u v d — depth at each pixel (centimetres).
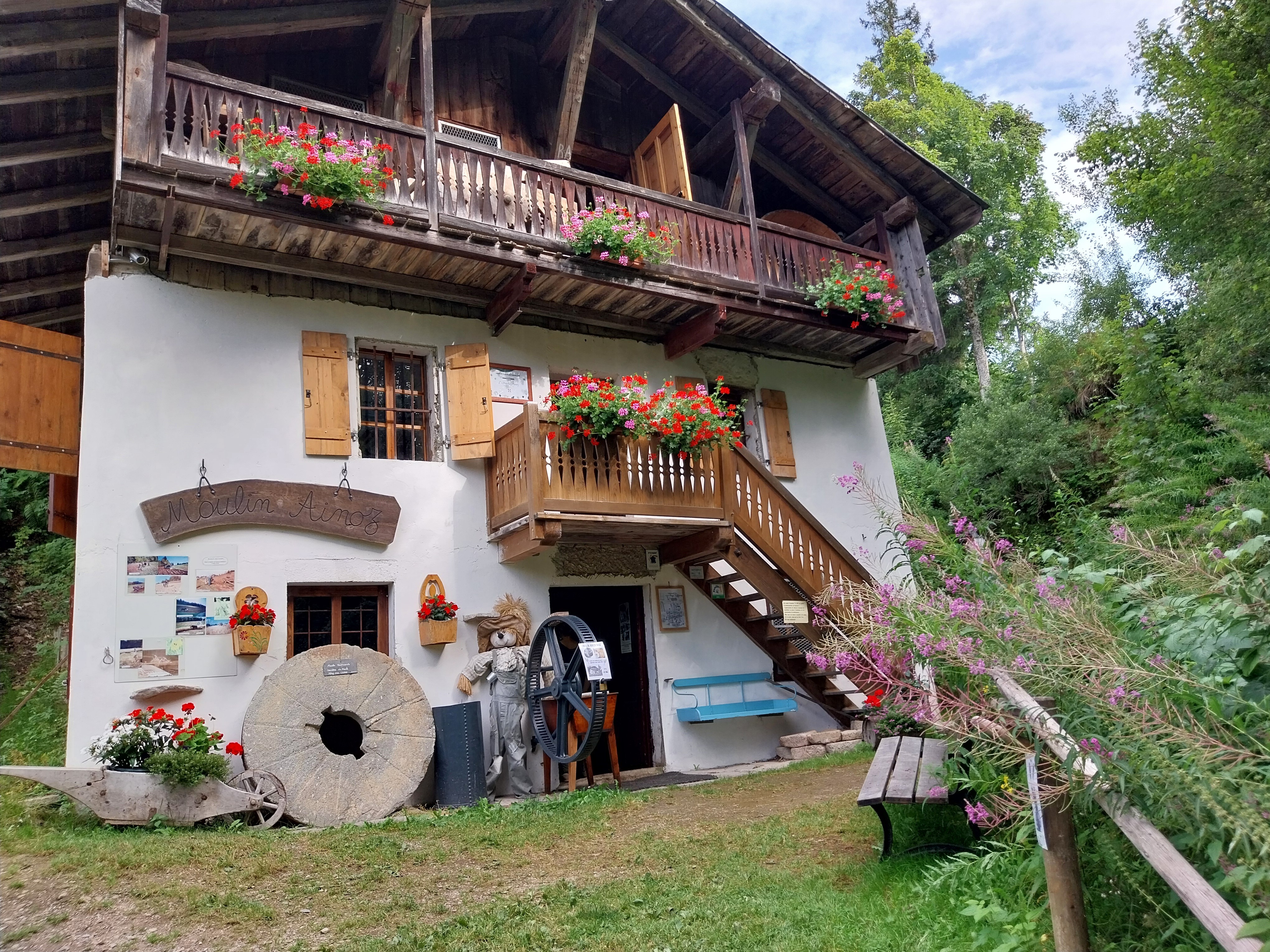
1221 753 260
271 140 780
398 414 977
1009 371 2550
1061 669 316
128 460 810
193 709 744
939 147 2584
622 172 1254
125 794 662
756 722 1109
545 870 557
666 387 1124
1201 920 234
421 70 914
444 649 916
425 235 873
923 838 510
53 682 1080
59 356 840
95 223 1030
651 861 555
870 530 1280
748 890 474
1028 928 338
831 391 1323
